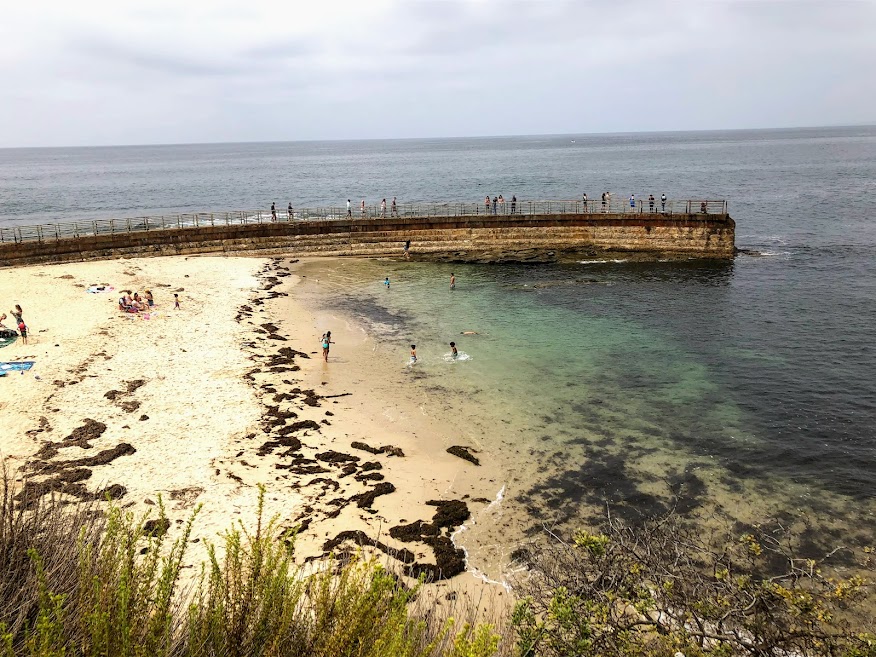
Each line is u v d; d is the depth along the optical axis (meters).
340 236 51.62
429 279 45.56
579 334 32.72
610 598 7.89
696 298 39.47
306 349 30.30
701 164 168.00
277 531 15.10
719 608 7.82
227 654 5.87
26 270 40.03
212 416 22.05
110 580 6.04
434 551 14.77
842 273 44.94
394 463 19.28
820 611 8.16
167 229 47.56
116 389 23.98
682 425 22.05
